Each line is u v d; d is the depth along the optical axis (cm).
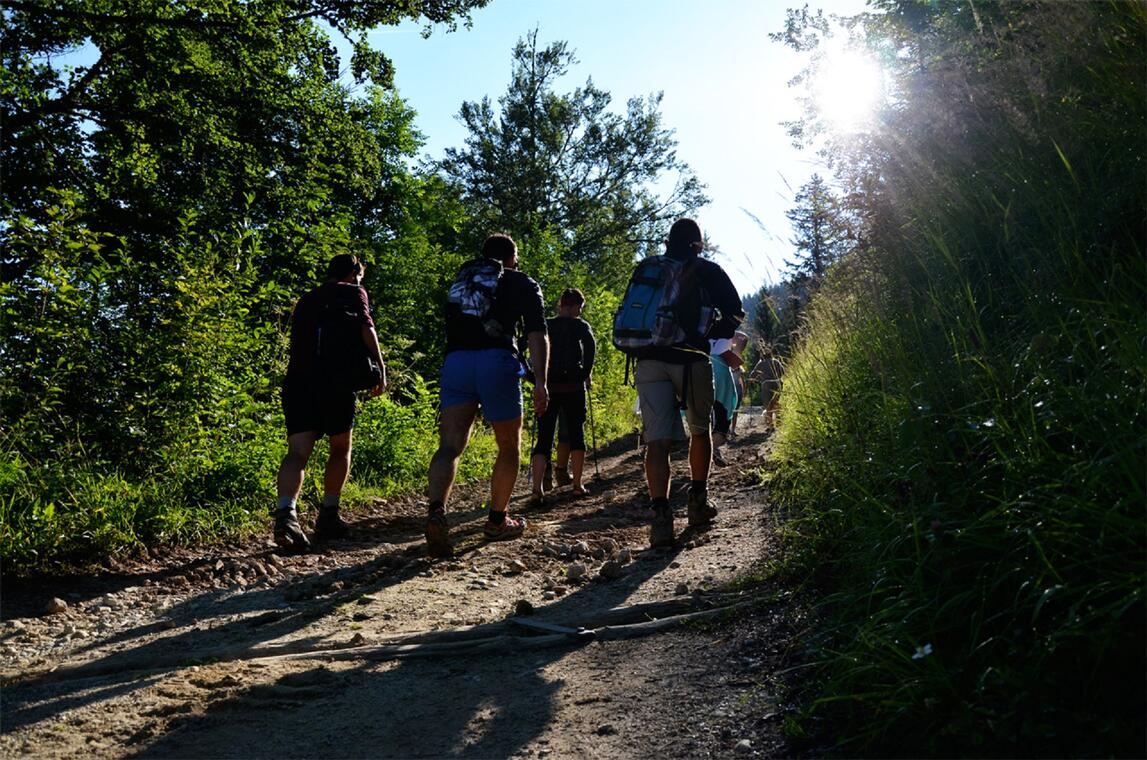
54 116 1548
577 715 298
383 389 672
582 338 808
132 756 283
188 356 766
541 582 494
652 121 3719
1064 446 261
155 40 1559
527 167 3584
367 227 2564
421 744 286
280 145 1745
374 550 623
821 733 252
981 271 375
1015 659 229
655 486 531
